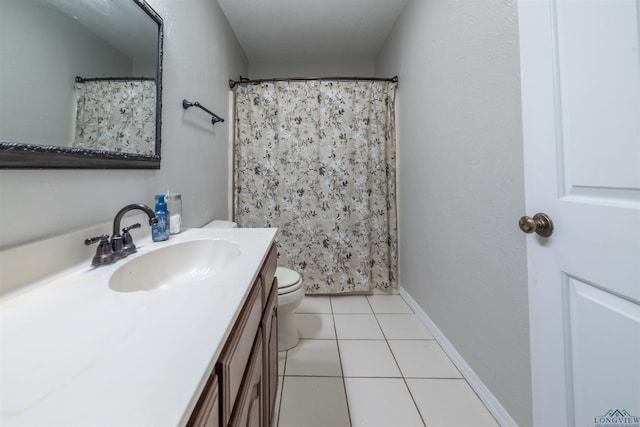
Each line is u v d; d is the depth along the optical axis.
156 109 1.05
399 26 2.03
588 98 0.57
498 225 1.01
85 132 0.74
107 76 0.81
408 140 1.91
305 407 1.11
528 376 0.89
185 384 0.30
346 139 2.11
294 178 2.12
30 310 0.47
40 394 0.29
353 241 2.15
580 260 0.60
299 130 2.11
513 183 0.93
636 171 0.49
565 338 0.65
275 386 1.05
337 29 2.20
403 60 1.96
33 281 0.57
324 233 2.14
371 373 1.30
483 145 1.08
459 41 1.23
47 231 0.64
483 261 1.11
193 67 1.43
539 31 0.68
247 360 0.61
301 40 2.37
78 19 0.71
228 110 2.06
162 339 0.38
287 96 2.10
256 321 0.72
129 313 0.46
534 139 0.71
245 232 1.08
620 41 0.51
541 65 0.68
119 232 0.77
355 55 2.66
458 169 1.27
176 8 1.25
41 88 0.61
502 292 1.00
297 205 2.13
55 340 0.38
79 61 0.71
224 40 1.97
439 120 1.44
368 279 2.15
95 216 0.79
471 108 1.15
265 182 2.14
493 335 1.06
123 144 0.89
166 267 0.87
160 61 1.07
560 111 0.63
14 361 0.34
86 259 0.71
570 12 0.60
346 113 2.10
